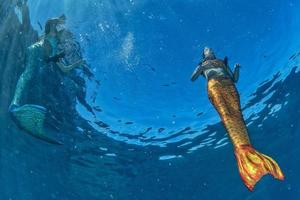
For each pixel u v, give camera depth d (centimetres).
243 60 1342
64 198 2412
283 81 1502
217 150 1838
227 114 340
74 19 1154
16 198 2541
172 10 1238
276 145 2002
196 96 1412
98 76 1296
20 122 486
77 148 1717
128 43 1246
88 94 1357
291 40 1361
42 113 491
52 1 1144
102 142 1641
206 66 389
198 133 1634
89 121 1479
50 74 1211
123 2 1187
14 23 1166
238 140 322
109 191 2172
